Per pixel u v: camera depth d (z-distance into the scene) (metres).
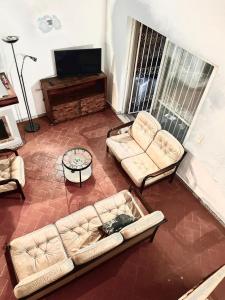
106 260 3.43
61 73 5.44
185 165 4.56
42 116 5.98
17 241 3.30
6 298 3.33
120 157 4.55
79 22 5.07
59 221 3.55
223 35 3.08
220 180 3.94
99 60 5.45
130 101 5.95
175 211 4.41
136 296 3.44
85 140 5.47
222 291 3.54
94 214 3.66
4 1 4.21
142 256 3.82
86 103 5.79
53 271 2.67
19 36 4.67
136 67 5.32
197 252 3.92
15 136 5.12
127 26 4.70
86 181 4.69
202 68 3.80
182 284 3.59
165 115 4.98
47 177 4.70
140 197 3.81
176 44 3.82
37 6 4.50
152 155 4.54
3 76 4.84
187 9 3.40
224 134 3.56
